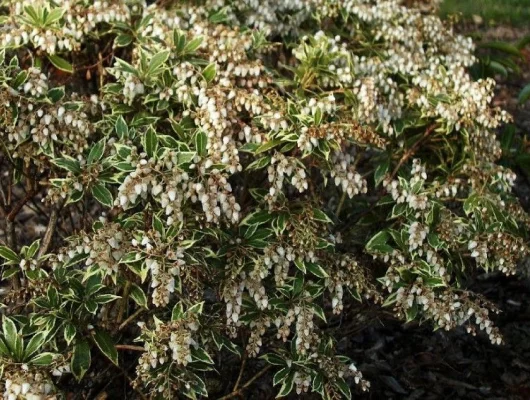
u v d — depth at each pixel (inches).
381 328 63.6
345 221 53.6
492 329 45.3
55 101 43.4
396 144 52.7
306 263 43.7
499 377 60.6
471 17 127.4
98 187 41.9
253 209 48.1
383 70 53.7
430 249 46.1
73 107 43.6
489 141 52.8
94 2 50.4
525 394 59.4
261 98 44.2
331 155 44.9
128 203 40.9
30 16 47.0
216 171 40.6
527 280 69.5
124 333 46.8
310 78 49.6
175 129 44.3
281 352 44.5
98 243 39.3
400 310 45.2
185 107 46.2
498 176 50.9
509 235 47.0
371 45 58.5
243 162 48.1
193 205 42.4
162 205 39.2
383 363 60.3
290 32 59.2
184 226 41.0
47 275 41.4
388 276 45.5
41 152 43.9
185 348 37.8
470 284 67.3
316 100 45.5
